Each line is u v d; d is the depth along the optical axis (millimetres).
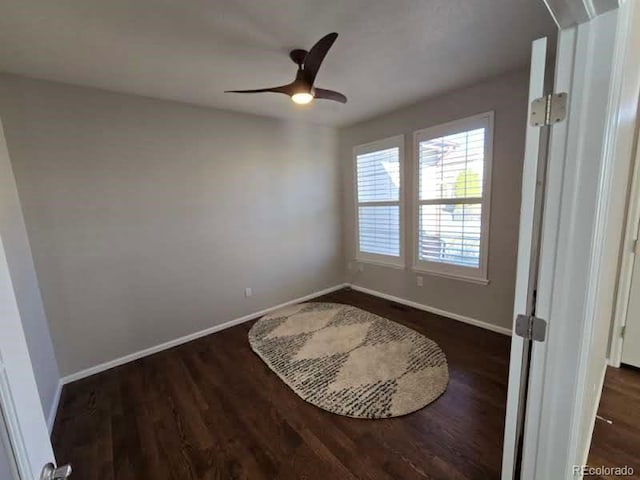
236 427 1964
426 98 3240
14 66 2156
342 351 2822
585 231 853
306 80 2004
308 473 1613
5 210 1944
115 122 2701
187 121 3102
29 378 598
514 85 2656
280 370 2578
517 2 1678
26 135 2312
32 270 2285
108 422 2066
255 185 3658
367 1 1645
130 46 2006
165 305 3086
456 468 1592
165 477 1632
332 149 4402
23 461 550
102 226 2686
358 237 4449
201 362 2787
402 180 3701
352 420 1971
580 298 880
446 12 1753
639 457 1610
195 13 1698
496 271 3020
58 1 1547
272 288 3941
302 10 1705
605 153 812
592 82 799
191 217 3189
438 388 2229
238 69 2373
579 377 914
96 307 2695
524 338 1000
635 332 2314
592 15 766
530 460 1034
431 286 3627
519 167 2725
